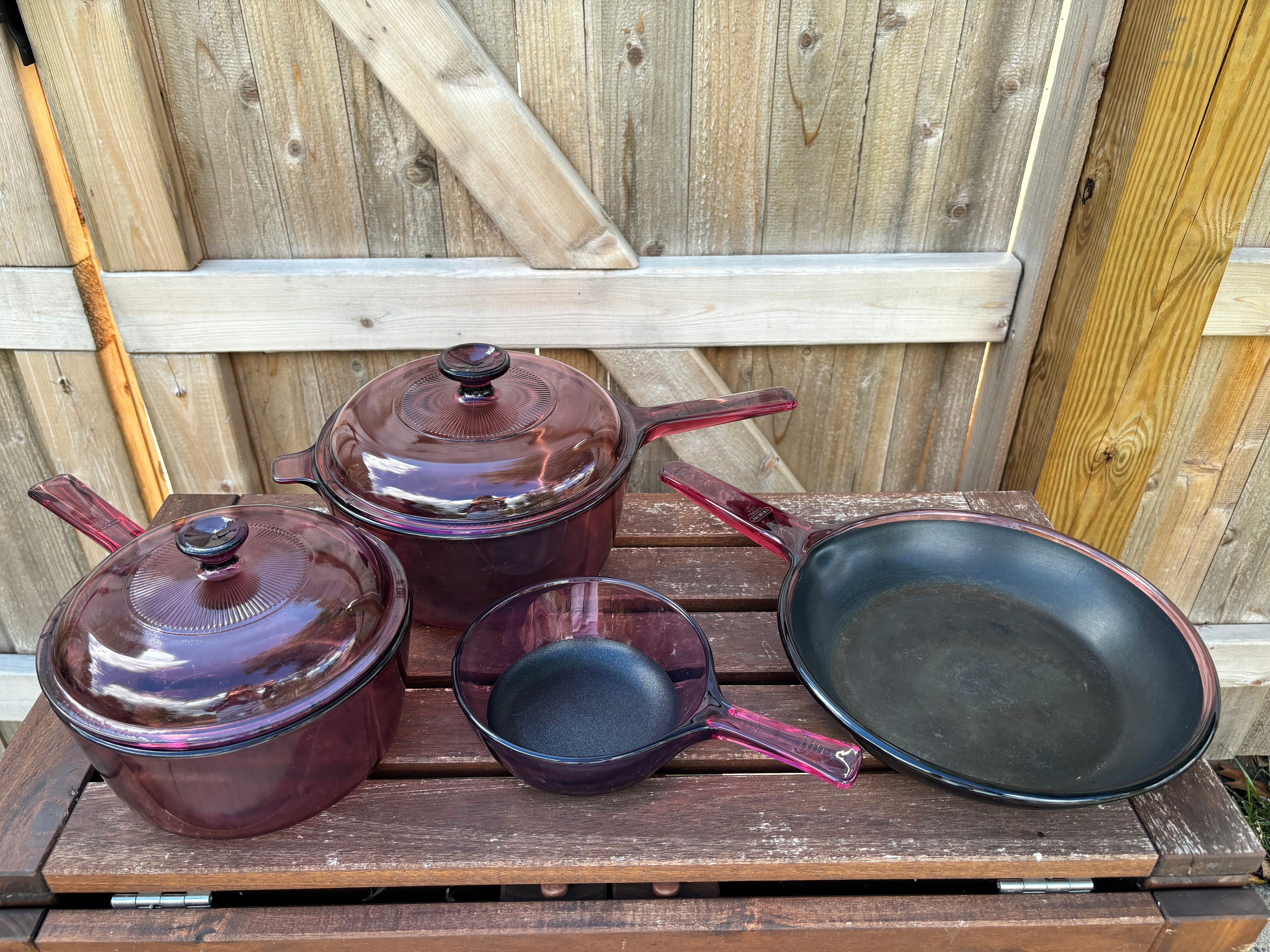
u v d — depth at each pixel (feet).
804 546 2.76
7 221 4.03
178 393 4.56
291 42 3.82
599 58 3.93
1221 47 3.37
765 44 3.90
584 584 2.58
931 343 4.72
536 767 2.14
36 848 2.27
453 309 4.40
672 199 4.32
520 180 4.08
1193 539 5.23
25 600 5.27
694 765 2.53
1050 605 2.78
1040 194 4.24
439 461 2.49
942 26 3.89
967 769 2.31
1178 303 3.95
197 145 4.05
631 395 4.74
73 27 3.59
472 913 2.26
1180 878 2.33
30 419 4.64
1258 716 5.94
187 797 2.02
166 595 2.09
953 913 2.28
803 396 4.90
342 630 2.12
